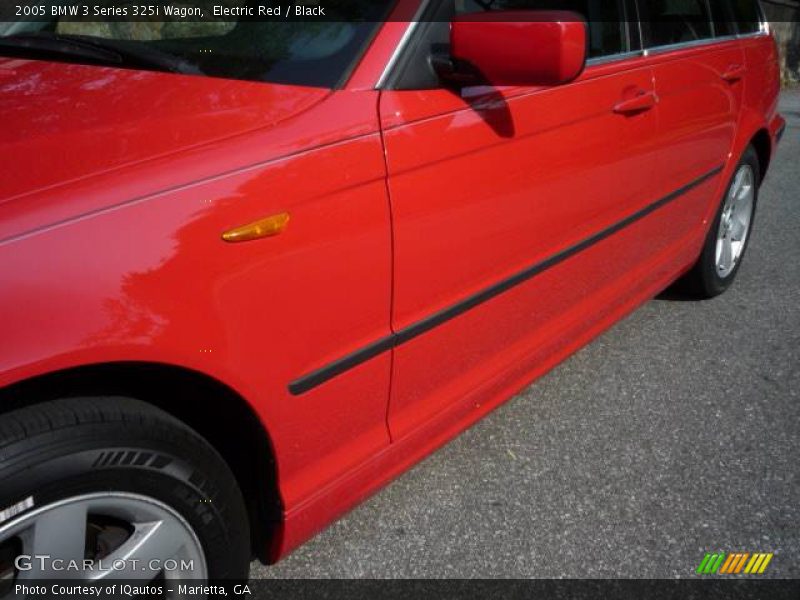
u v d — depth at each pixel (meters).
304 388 1.61
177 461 1.39
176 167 1.37
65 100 1.60
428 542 2.11
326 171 1.54
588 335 2.67
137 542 1.39
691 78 2.84
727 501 2.30
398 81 1.73
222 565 1.57
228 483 1.52
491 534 2.14
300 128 1.54
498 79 1.73
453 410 2.10
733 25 3.35
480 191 1.89
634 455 2.51
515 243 2.08
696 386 2.95
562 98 2.13
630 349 3.22
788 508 2.29
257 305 1.46
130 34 2.02
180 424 1.43
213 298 1.39
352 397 1.75
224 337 1.42
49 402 1.28
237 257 1.41
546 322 2.39
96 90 1.65
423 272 1.81
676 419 2.72
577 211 2.30
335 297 1.61
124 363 1.33
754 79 3.47
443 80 1.83
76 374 1.31
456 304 1.94
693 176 3.04
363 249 1.64
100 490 1.30
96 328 1.24
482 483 2.35
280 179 1.47
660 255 3.04
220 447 1.70
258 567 1.99
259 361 1.49
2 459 1.20
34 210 1.23
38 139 1.41
